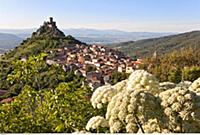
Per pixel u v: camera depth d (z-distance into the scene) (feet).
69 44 470.39
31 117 45.60
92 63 395.34
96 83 270.26
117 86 23.95
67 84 47.88
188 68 229.66
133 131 18.60
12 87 201.77
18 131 44.42
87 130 21.40
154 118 18.20
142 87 21.81
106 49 486.38
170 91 18.33
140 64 348.38
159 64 321.93
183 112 17.51
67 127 39.42
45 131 44.29
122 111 18.92
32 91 48.11
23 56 400.67
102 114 24.32
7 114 45.98
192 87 22.56
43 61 51.16
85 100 44.75
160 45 619.26
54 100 46.06
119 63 412.98
